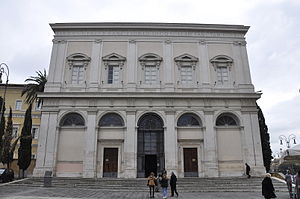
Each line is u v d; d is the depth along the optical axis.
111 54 32.81
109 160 29.64
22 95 40.44
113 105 30.70
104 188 24.00
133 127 30.02
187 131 30.64
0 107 28.11
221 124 31.33
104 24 33.78
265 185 14.42
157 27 33.88
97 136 29.81
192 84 32.28
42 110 30.41
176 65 32.91
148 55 32.91
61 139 29.92
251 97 31.20
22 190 21.39
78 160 29.33
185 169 29.66
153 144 30.59
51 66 32.25
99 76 32.06
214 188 23.75
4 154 30.52
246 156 29.84
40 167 28.67
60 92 30.48
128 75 31.95
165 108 30.75
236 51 34.00
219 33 34.62
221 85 32.59
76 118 30.81
